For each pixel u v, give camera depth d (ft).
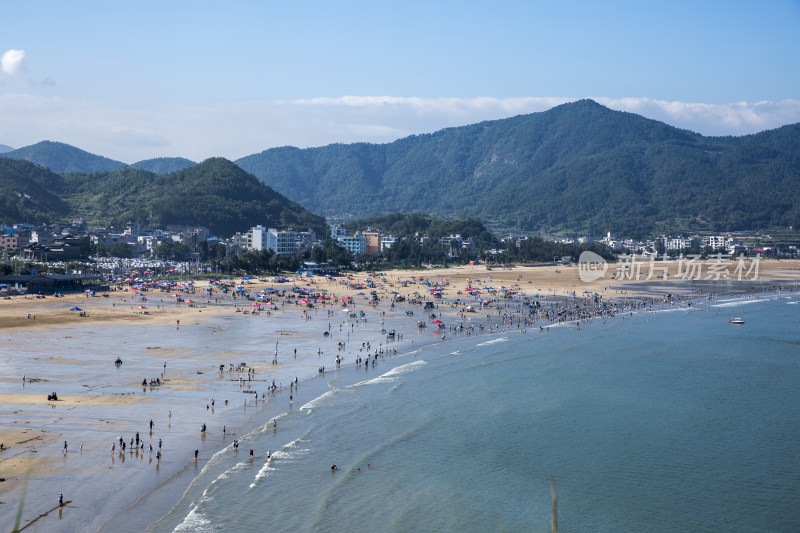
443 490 228.43
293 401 334.44
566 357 464.24
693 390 372.58
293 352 467.52
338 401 335.67
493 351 487.20
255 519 201.46
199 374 385.09
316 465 247.09
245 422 296.10
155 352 446.60
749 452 272.31
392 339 539.70
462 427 297.12
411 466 249.14
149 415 299.79
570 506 219.20
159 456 249.34
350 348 490.90
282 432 283.79
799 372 423.23
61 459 240.94
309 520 201.98
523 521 207.51
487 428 296.51
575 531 202.39
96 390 336.90
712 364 447.01
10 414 289.12
